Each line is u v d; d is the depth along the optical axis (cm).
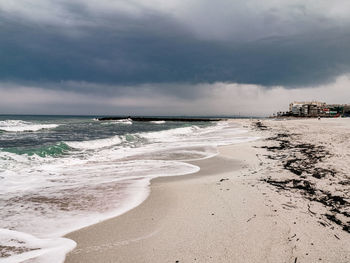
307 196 525
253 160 1017
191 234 376
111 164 991
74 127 3725
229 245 341
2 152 1056
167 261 309
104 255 326
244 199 519
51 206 519
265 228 385
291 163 877
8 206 520
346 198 509
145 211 479
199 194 569
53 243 362
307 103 15525
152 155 1212
